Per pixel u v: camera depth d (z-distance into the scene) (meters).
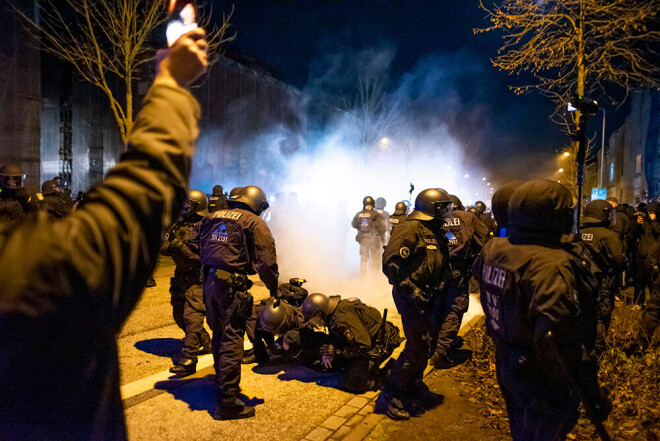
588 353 2.11
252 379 4.91
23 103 19.56
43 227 0.65
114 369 0.80
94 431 0.76
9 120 19.11
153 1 12.81
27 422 0.68
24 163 19.69
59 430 0.71
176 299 5.28
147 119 0.77
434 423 3.93
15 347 0.64
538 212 2.29
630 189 26.72
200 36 0.81
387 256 3.91
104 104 28.61
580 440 3.54
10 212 6.23
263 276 4.18
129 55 12.95
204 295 4.12
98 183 0.73
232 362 3.93
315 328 4.55
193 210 5.05
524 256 2.26
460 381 4.91
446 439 3.67
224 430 3.76
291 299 5.40
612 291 4.99
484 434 3.74
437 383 4.86
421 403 4.27
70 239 0.64
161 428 3.77
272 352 5.39
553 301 2.08
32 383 0.67
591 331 2.26
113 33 13.30
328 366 4.60
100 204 0.69
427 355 4.01
